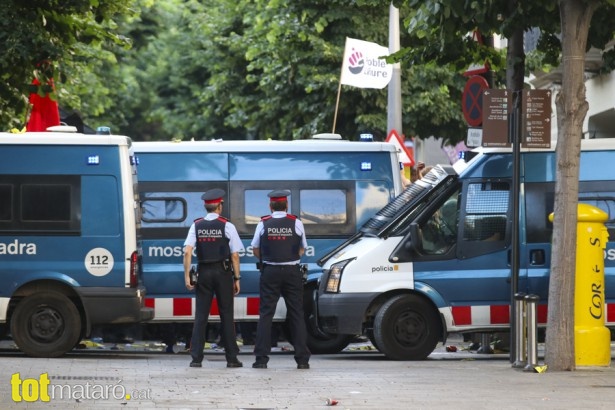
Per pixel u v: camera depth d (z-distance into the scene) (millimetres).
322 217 41312
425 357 36969
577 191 32438
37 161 37281
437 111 63688
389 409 25031
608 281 37312
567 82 32250
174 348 44344
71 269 37031
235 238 34031
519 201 37281
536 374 31844
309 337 40594
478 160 37594
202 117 95000
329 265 37688
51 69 44250
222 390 28078
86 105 84750
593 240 33406
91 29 46188
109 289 37062
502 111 33875
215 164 41156
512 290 33906
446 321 36969
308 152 41500
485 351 40375
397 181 41688
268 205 41188
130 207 37344
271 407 25219
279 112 68938
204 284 33875
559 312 32562
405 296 36906
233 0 78125
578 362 33281
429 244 37281
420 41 57562
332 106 65000
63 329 36875
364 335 38281
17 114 46875
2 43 42062
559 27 34594
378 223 38188
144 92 106812
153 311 38000
